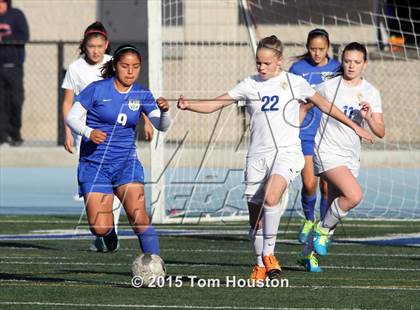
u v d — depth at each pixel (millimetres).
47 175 53562
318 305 19906
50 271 24719
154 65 35844
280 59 23234
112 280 23219
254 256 27891
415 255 28078
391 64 58719
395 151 53562
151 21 35812
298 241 31344
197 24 57656
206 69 57375
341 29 58875
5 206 42031
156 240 22875
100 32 29219
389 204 42156
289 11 58594
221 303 20094
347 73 26359
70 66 29344
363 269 25344
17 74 59938
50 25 61500
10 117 60312
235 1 56094
